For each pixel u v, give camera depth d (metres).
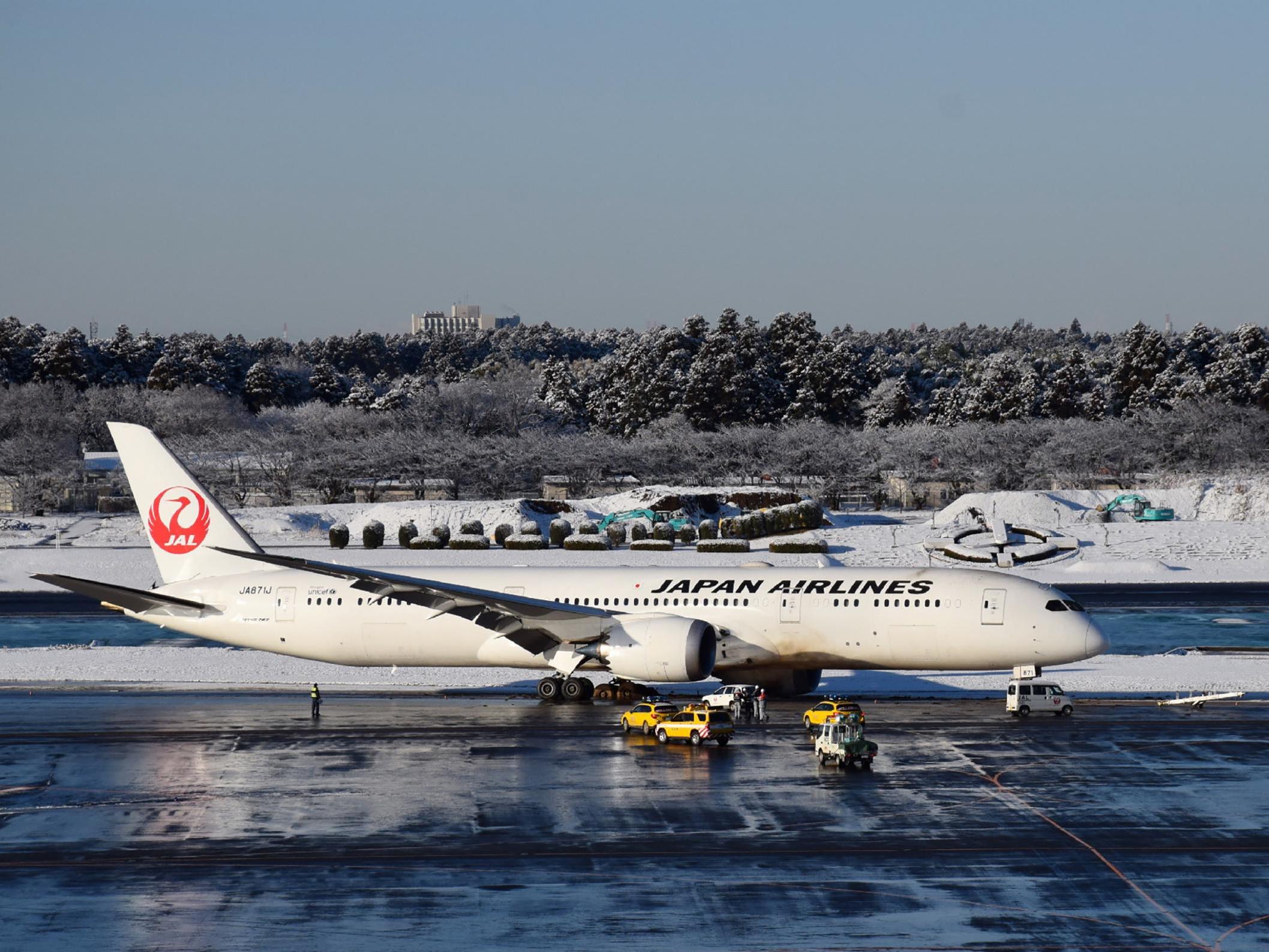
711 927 50.91
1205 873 57.38
